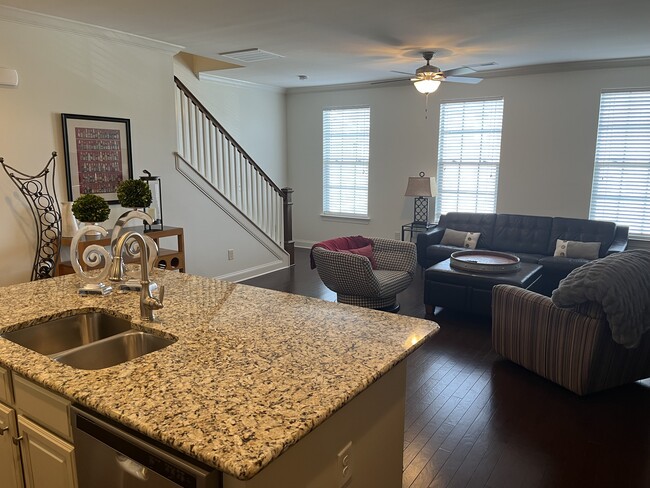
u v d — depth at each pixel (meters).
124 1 3.41
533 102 6.14
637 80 5.50
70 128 4.16
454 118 6.77
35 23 3.83
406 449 2.60
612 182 5.84
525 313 3.42
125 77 4.54
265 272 6.47
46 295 2.39
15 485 1.79
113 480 1.38
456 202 6.94
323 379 1.48
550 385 3.35
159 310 2.17
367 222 7.76
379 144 7.42
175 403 1.33
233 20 3.88
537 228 5.99
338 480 1.45
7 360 1.64
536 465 2.47
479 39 4.49
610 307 2.81
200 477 1.14
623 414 2.97
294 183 8.39
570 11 3.58
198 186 5.35
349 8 3.53
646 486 2.31
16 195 3.89
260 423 1.23
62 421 1.53
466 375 3.52
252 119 7.64
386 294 4.36
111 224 4.53
